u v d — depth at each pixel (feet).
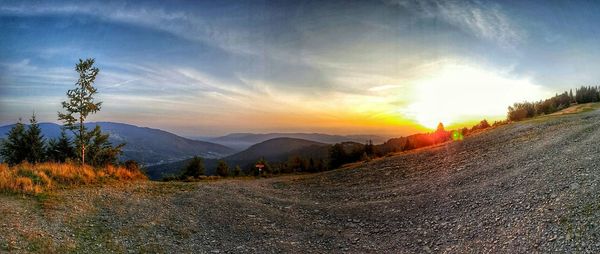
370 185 67.56
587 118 90.33
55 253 30.60
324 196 62.85
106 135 103.71
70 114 94.02
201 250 36.01
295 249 37.01
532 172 50.01
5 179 51.37
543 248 28.81
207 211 50.90
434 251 33.42
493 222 36.42
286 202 58.75
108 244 34.78
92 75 95.66
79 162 96.32
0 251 28.73
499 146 77.97
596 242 27.35
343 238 40.14
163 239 38.11
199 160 141.49
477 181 53.88
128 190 60.95
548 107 146.82
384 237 39.14
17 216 38.73
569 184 40.27
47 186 55.01
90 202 49.29
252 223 46.14
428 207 46.50
